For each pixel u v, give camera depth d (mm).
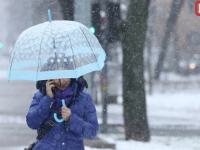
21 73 8805
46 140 9031
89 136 9281
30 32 9203
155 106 39562
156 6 60938
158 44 65438
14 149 19109
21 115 29234
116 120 28891
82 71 8930
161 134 23953
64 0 23484
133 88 21422
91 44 9445
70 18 23562
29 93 41062
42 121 9039
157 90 58281
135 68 21391
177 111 35312
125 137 21609
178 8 58688
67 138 9102
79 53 9031
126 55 21484
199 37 78938
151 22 61562
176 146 20453
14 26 47344
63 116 8859
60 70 8719
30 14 37281
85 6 20156
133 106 21406
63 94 9109
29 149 9203
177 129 25656
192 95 51406
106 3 24562
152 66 67188
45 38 8945
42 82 9273
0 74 69812
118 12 25281
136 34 21281
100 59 9562
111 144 19281
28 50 8922
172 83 67062
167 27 62219
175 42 79438
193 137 22938
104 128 24688
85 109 9477
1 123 25891
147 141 21375
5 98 37469
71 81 9320
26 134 22828
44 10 34000
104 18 24734
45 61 8773
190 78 76375
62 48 8859
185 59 80750
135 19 21234
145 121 21469
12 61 9016
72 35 9125
